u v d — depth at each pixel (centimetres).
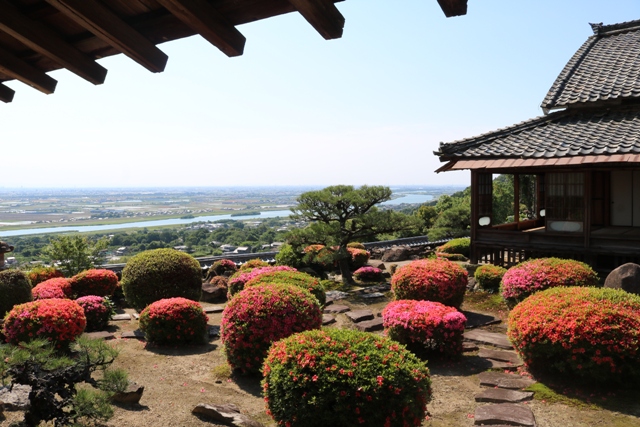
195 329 789
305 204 1274
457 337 676
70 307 748
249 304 643
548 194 1093
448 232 1689
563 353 567
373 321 880
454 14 150
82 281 1064
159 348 768
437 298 903
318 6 150
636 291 752
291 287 692
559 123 1201
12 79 209
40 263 1444
